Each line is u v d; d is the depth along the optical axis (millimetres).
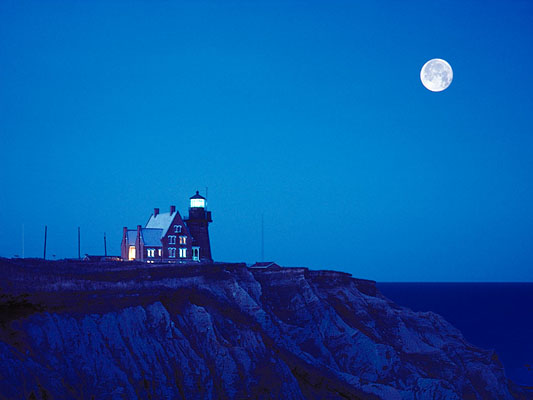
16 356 44375
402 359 84625
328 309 85625
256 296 78438
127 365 51812
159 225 104062
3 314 47719
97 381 48625
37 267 60938
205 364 57531
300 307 83438
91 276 57438
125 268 65000
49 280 51906
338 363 78688
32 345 47000
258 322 71750
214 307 67000
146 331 56406
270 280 85562
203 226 106312
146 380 52219
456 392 79625
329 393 67938
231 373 59000
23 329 47500
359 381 72125
